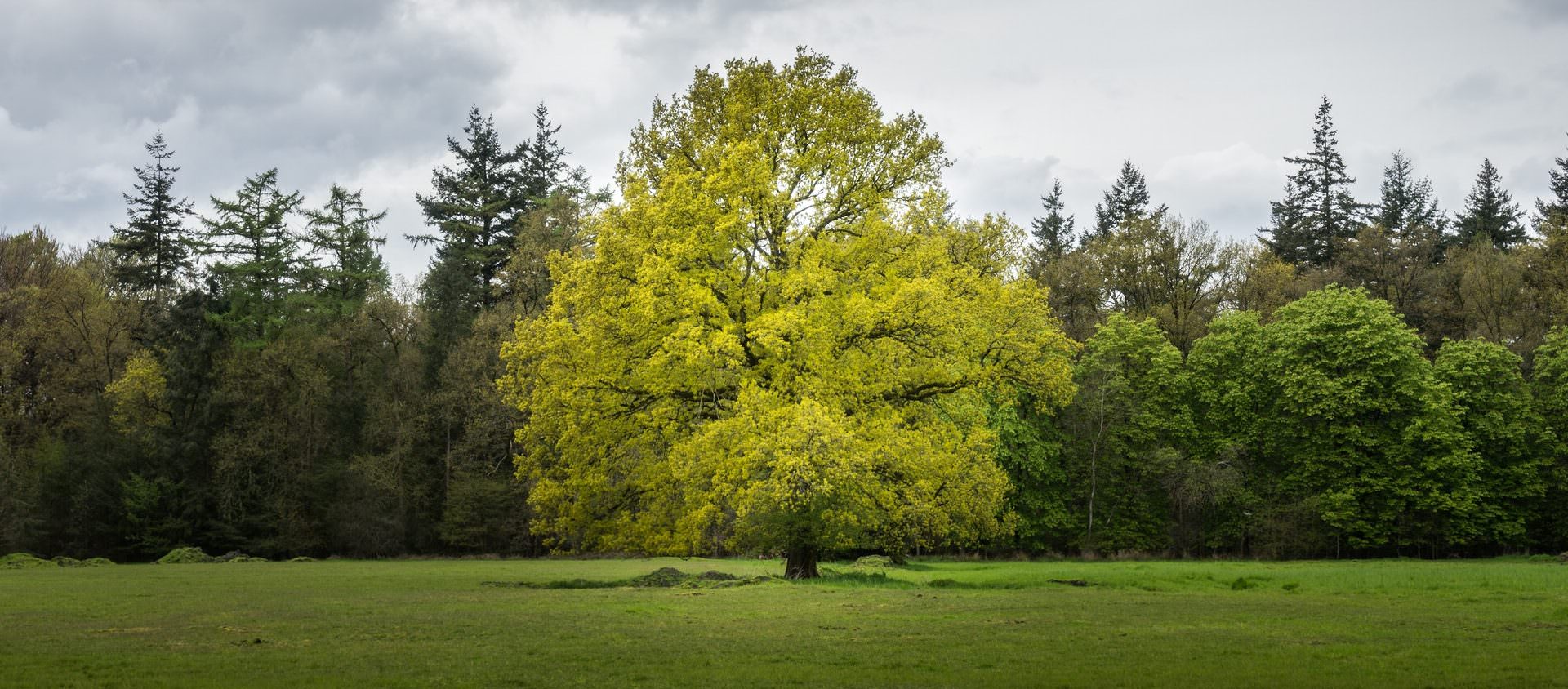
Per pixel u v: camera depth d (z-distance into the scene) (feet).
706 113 102.89
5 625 61.05
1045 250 305.32
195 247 223.30
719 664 43.39
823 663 43.65
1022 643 50.19
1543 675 39.93
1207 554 199.21
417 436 206.69
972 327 95.50
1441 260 279.69
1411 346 186.91
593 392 95.14
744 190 91.91
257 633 55.72
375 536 197.36
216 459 197.77
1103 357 201.46
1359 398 183.21
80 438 208.33
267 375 203.82
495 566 155.94
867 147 101.30
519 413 193.36
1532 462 183.32
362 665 43.19
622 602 74.18
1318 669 41.75
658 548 93.50
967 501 94.68
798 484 80.79
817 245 94.53
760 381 93.04
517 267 207.41
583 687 37.76
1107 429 196.65
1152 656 45.83
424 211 245.24
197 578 116.37
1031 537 193.77
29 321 206.59
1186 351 226.99
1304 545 182.19
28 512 189.16
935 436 96.78
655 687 37.73
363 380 217.77
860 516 89.97
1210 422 201.77
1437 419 179.73
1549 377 192.03
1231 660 44.52
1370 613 66.39
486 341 201.77
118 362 220.84
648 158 103.55
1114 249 239.71
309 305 217.56
